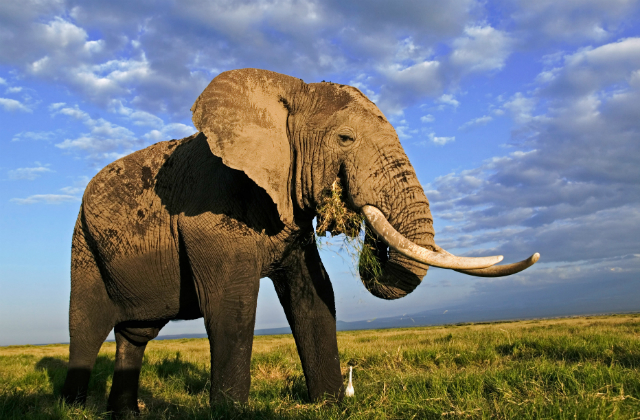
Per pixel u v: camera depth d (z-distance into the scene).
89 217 5.69
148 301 5.56
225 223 4.69
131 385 6.08
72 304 5.95
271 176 4.57
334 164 4.73
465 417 3.42
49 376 8.18
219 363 4.51
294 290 5.43
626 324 18.61
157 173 5.41
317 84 5.07
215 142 4.50
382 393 4.38
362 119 4.76
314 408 4.18
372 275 4.80
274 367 8.55
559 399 3.67
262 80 4.92
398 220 4.53
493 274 4.07
